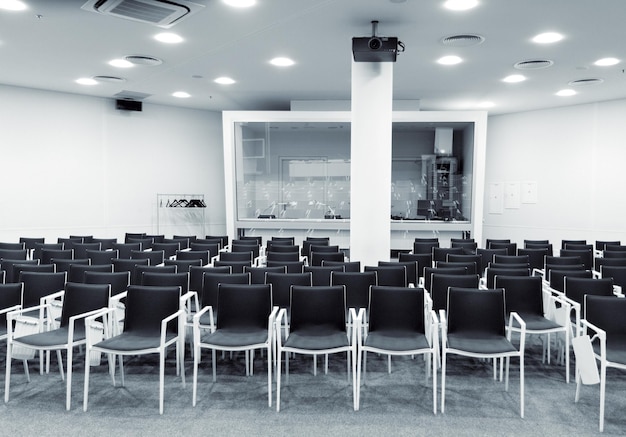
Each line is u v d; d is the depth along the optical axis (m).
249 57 7.55
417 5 5.45
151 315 4.05
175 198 12.13
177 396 3.86
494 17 5.79
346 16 5.79
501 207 12.56
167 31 6.33
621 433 3.26
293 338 3.94
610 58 7.46
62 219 10.46
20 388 3.99
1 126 9.62
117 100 11.09
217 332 4.07
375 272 4.90
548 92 9.89
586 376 3.47
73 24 6.05
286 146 11.20
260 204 11.23
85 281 4.79
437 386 4.07
